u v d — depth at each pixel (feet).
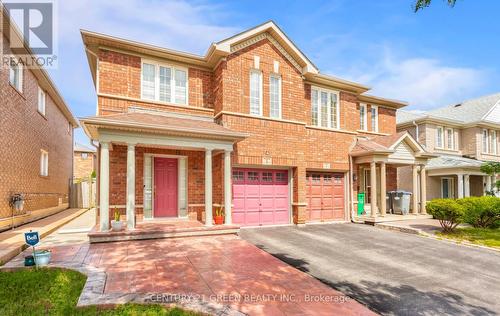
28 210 40.75
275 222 41.52
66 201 67.41
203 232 31.81
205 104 39.65
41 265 19.65
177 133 31.01
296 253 26.61
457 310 16.07
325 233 36.35
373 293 18.07
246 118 38.32
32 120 42.55
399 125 71.10
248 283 18.49
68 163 69.82
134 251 24.89
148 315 13.43
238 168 39.58
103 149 28.55
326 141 46.11
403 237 34.71
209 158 33.17
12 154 35.04
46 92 50.47
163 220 36.19
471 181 71.41
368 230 39.11
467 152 72.69
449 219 35.63
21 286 16.67
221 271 20.57
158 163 36.76
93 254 23.67
